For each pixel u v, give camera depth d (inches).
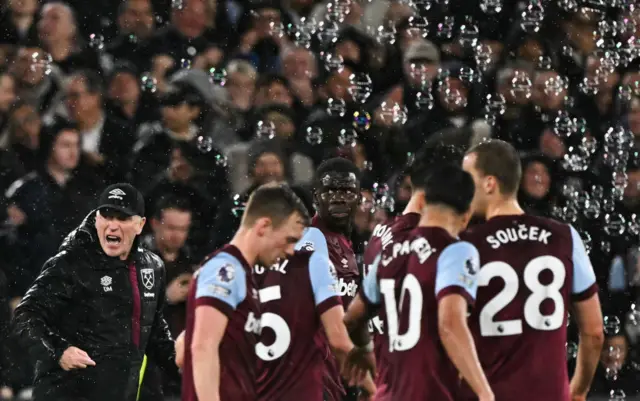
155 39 1180.5
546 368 569.0
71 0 1205.7
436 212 554.3
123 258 728.3
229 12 1253.1
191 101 1088.8
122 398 720.3
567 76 1307.8
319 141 1133.7
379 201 1120.2
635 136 1232.2
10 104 1048.8
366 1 1288.1
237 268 539.5
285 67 1203.2
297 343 633.0
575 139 1210.0
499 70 1279.5
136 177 1047.0
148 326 737.6
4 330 948.6
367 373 637.3
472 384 522.9
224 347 566.9
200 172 1047.0
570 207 1149.1
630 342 1111.0
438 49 1325.0
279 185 555.5
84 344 715.4
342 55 1263.5
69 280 711.1
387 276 563.2
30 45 1113.4
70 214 1002.1
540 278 572.4
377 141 1186.0
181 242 978.7
